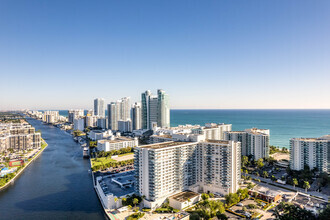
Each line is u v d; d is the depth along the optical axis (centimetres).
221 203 18900
